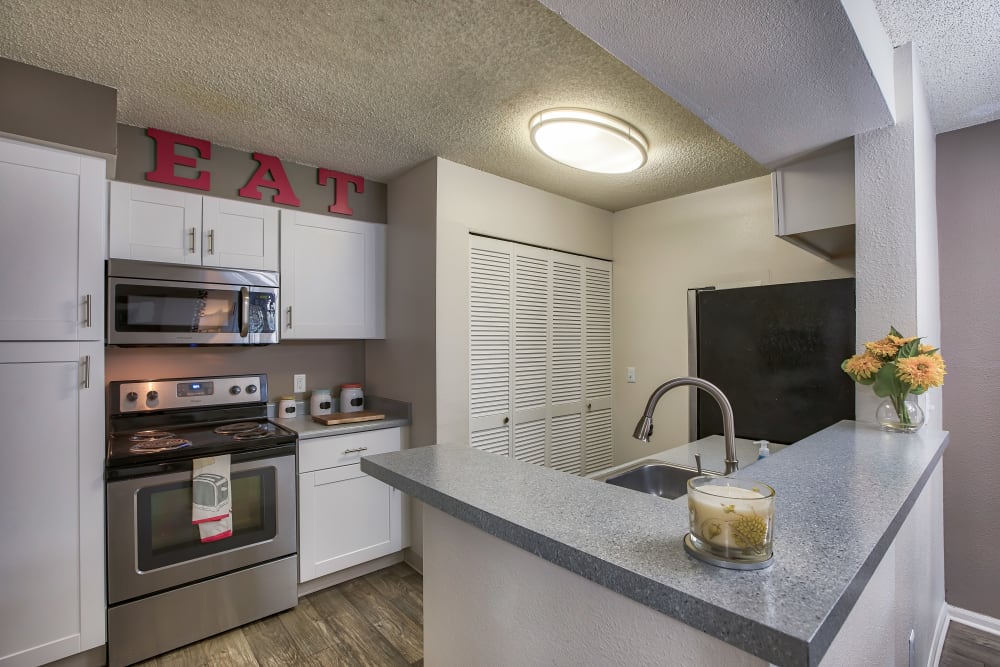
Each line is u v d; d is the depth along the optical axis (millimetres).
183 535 1996
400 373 2779
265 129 2242
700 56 1174
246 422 2543
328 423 2527
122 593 1866
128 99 1969
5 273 1671
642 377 3383
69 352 1781
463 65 1712
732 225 2914
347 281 2760
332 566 2418
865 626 959
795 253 2658
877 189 1622
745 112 1461
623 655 714
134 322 2068
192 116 2117
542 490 970
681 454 1985
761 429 2133
